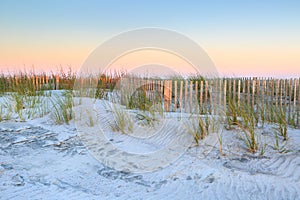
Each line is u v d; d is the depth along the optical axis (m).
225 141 4.55
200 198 2.90
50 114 6.32
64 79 10.64
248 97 6.17
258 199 2.83
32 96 7.75
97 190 3.04
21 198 2.73
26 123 5.70
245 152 4.11
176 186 3.18
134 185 3.21
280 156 3.89
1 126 5.36
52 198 2.77
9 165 3.54
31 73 10.01
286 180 3.21
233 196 2.91
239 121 5.34
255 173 3.43
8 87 9.02
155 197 2.92
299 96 5.80
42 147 4.36
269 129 5.05
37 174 3.36
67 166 3.68
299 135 4.72
